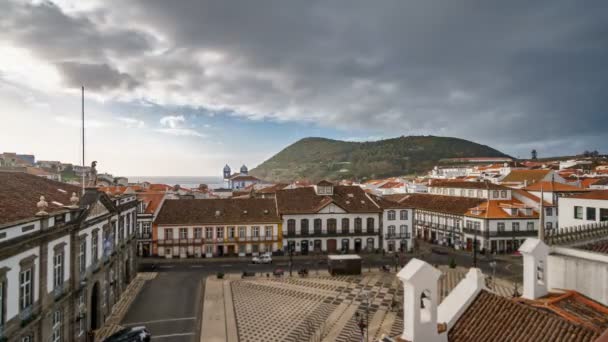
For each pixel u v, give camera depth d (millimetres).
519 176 82875
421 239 71812
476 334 10109
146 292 37812
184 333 27750
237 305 34062
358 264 44938
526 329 9711
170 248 54406
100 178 101312
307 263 51531
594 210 27828
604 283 12344
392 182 111688
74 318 23844
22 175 27422
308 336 27469
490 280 40875
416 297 9508
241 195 92625
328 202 58531
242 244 56125
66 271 22875
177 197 79188
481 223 58000
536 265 12461
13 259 16922
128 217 39906
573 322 9484
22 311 17781
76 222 23672
